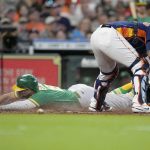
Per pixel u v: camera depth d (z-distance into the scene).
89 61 31.36
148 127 14.12
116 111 19.80
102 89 19.84
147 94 19.86
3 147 11.34
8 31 30.75
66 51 31.86
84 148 11.32
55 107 20.70
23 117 16.25
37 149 11.17
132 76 18.55
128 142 11.99
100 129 13.73
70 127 14.04
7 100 19.94
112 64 19.41
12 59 31.36
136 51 18.91
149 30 18.70
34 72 31.36
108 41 18.58
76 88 21.14
